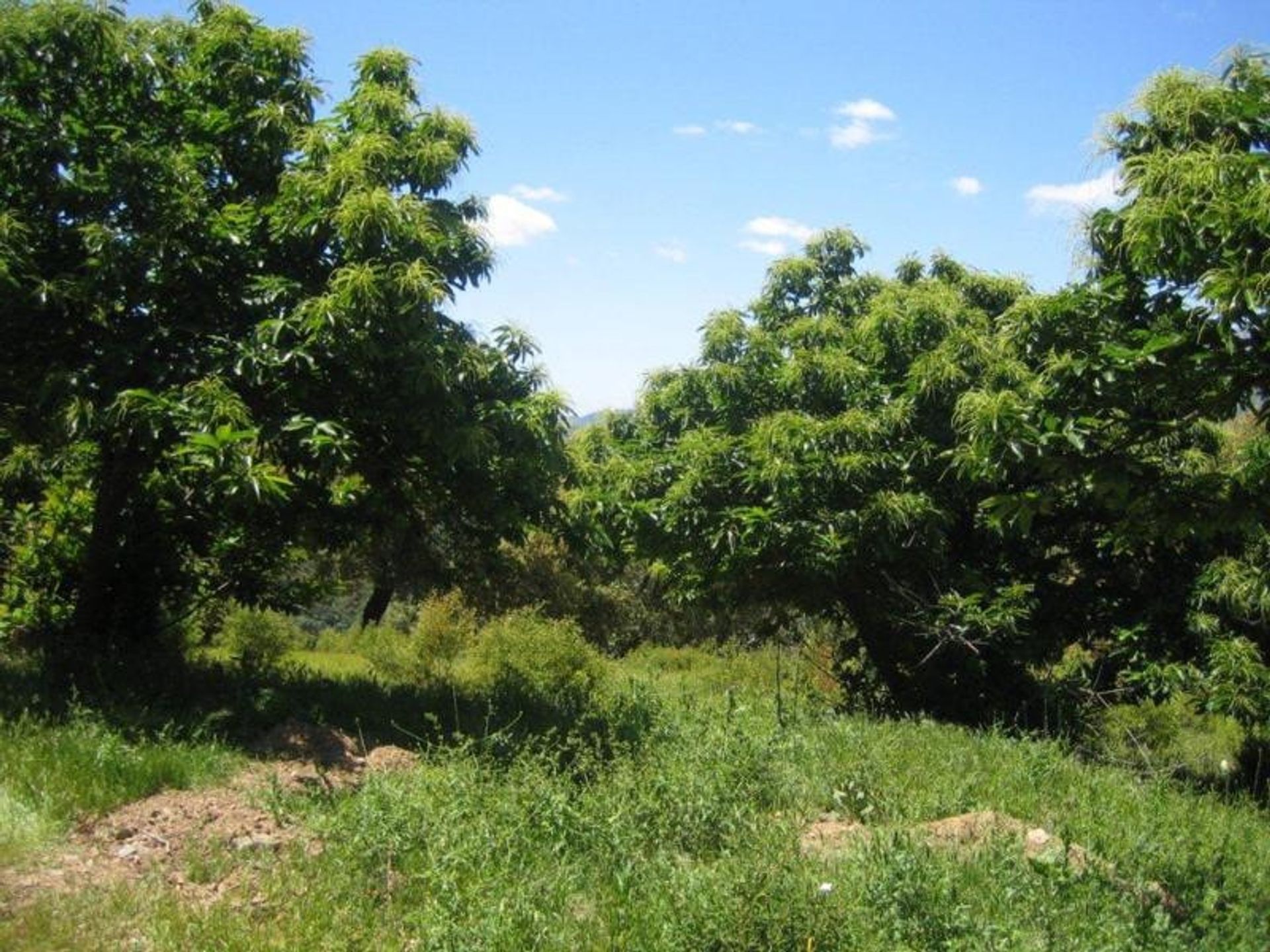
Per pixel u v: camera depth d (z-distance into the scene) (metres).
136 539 10.15
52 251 8.57
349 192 8.35
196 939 4.67
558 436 9.46
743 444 12.56
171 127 9.22
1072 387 5.65
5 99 8.47
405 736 8.50
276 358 8.12
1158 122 5.54
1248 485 5.69
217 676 9.31
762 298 14.65
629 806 6.16
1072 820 6.70
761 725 8.92
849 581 12.92
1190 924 5.09
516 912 4.84
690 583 14.03
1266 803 9.57
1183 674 10.81
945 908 4.81
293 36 9.38
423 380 8.22
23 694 7.86
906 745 8.75
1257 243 4.91
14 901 4.98
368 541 11.59
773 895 4.69
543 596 22.16
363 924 4.93
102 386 8.16
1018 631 11.67
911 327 12.80
